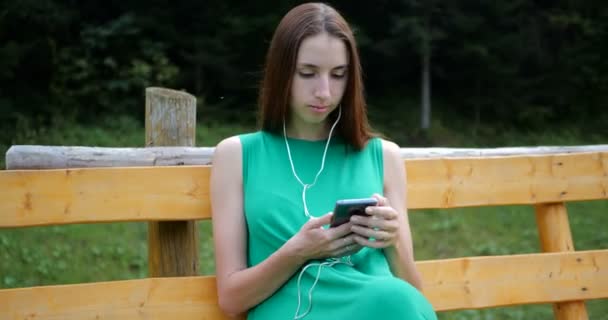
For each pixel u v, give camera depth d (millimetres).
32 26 10141
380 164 2199
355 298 1873
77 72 10141
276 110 2111
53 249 5375
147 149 2447
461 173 2555
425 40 11281
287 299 1975
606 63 12477
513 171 2617
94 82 10188
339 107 2160
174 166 2281
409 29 11305
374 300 1838
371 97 12227
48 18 10117
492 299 2523
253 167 2107
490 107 12352
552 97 12461
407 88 12453
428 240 6285
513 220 7000
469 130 11867
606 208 7539
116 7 11039
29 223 2148
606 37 12508
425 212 7012
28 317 2113
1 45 9922
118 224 6051
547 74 12516
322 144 2174
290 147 2150
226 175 2104
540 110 12031
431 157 2812
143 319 2188
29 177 2156
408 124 11727
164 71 10516
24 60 9758
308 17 2031
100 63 10352
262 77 2221
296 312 1946
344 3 11711
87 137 9094
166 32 10883
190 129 2555
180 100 2533
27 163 2314
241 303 1997
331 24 2025
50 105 9766
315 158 2148
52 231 5707
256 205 2055
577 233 6688
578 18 12367
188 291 2221
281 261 1910
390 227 1917
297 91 2047
